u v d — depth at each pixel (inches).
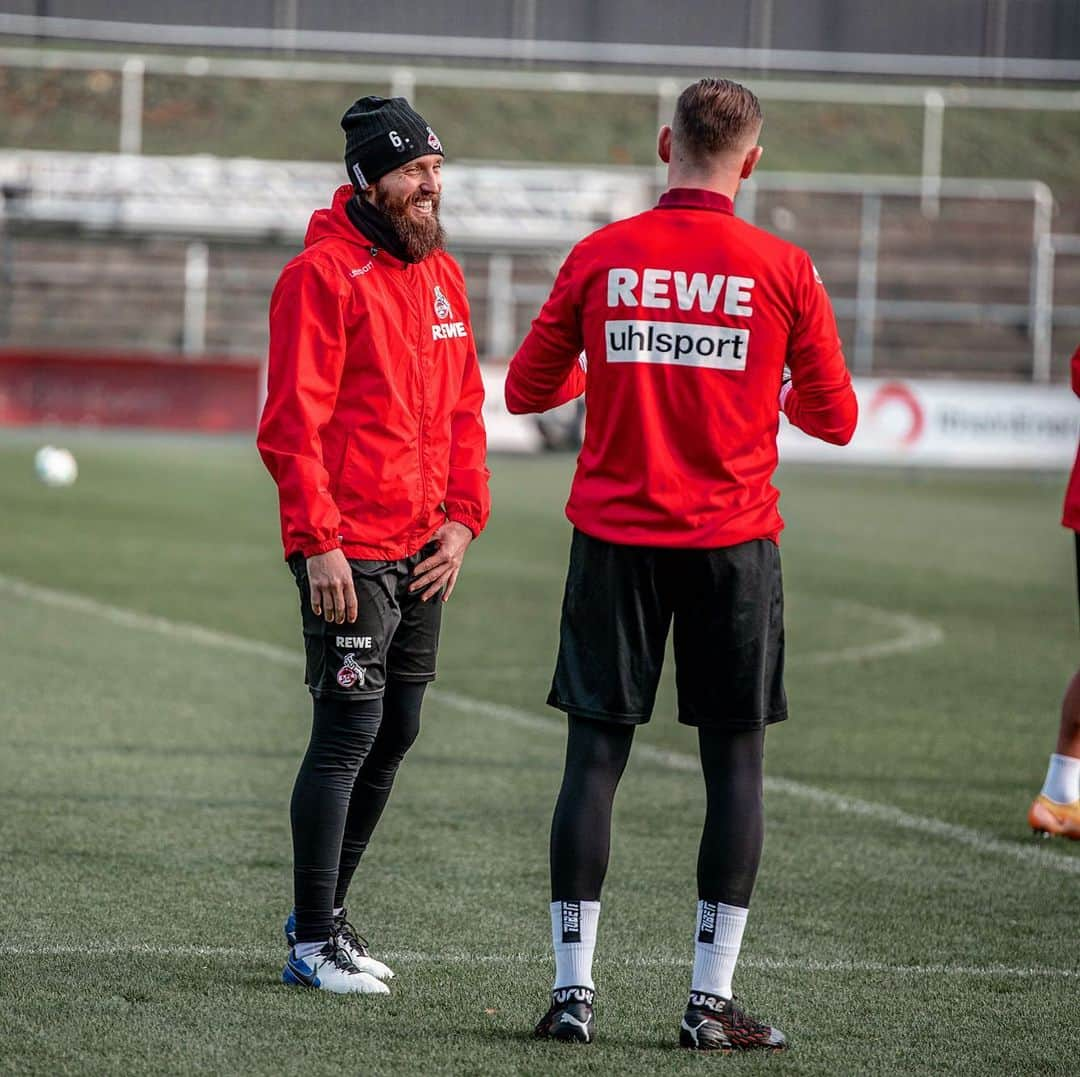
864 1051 540.7
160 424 3720.5
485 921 690.2
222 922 674.8
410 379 590.6
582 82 4719.5
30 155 4065.0
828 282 4298.7
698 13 4758.9
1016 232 4399.6
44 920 669.9
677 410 534.0
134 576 1815.9
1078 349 848.9
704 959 539.5
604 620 542.6
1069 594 1916.8
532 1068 510.0
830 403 547.2
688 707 551.2
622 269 536.7
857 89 4857.3
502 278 4015.8
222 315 4158.5
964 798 957.8
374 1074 501.4
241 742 1060.5
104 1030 535.8
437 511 607.8
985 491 3238.2
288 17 4729.3
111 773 959.0
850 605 1784.0
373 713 589.3
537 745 1080.2
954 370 4126.5
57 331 4128.9
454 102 4763.8
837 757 1061.8
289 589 1765.5
